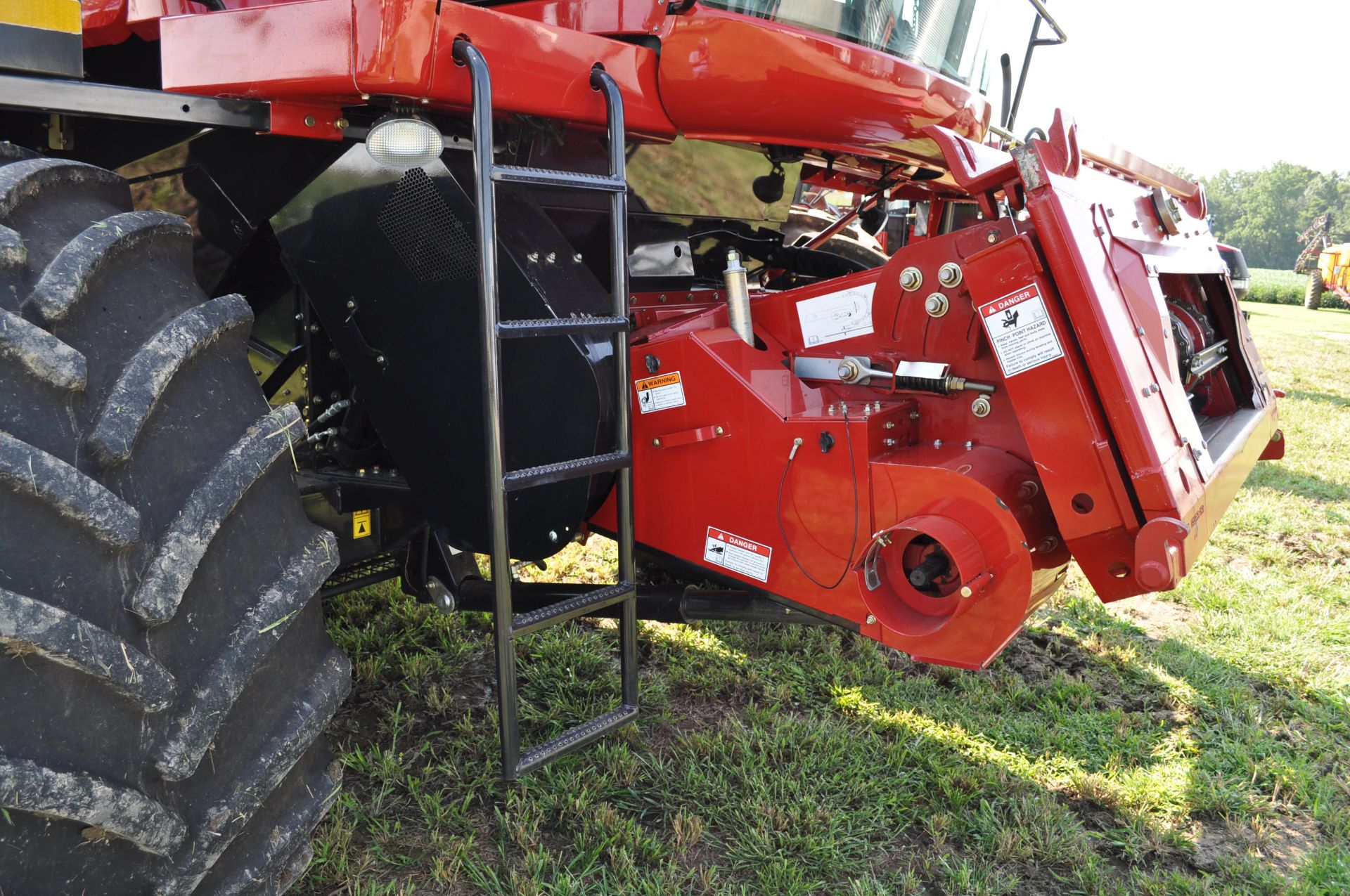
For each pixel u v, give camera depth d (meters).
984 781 2.46
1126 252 2.20
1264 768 2.59
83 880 1.21
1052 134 2.13
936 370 2.14
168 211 2.19
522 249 2.07
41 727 1.14
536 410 2.12
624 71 2.23
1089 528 1.97
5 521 1.13
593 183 1.99
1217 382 3.17
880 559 2.08
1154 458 1.89
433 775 2.35
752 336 2.42
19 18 1.62
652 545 2.42
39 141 2.14
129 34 2.47
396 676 2.83
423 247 2.08
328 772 1.63
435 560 2.63
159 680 1.22
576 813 2.22
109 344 1.35
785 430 2.15
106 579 1.21
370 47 1.77
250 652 1.35
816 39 2.29
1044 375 1.96
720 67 2.25
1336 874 2.17
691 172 2.82
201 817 1.32
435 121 2.08
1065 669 3.16
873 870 2.12
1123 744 2.68
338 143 2.15
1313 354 12.80
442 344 2.12
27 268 1.33
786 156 2.76
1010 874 2.14
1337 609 3.69
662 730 2.62
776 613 2.31
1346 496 5.24
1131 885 2.13
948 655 2.01
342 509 2.27
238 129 2.13
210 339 1.48
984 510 1.93
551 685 2.81
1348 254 25.77
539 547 2.18
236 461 1.39
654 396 2.34
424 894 1.96
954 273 2.10
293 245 2.24
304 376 2.46
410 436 2.23
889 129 2.52
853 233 4.88
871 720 2.73
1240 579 3.92
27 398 1.21
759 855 2.11
